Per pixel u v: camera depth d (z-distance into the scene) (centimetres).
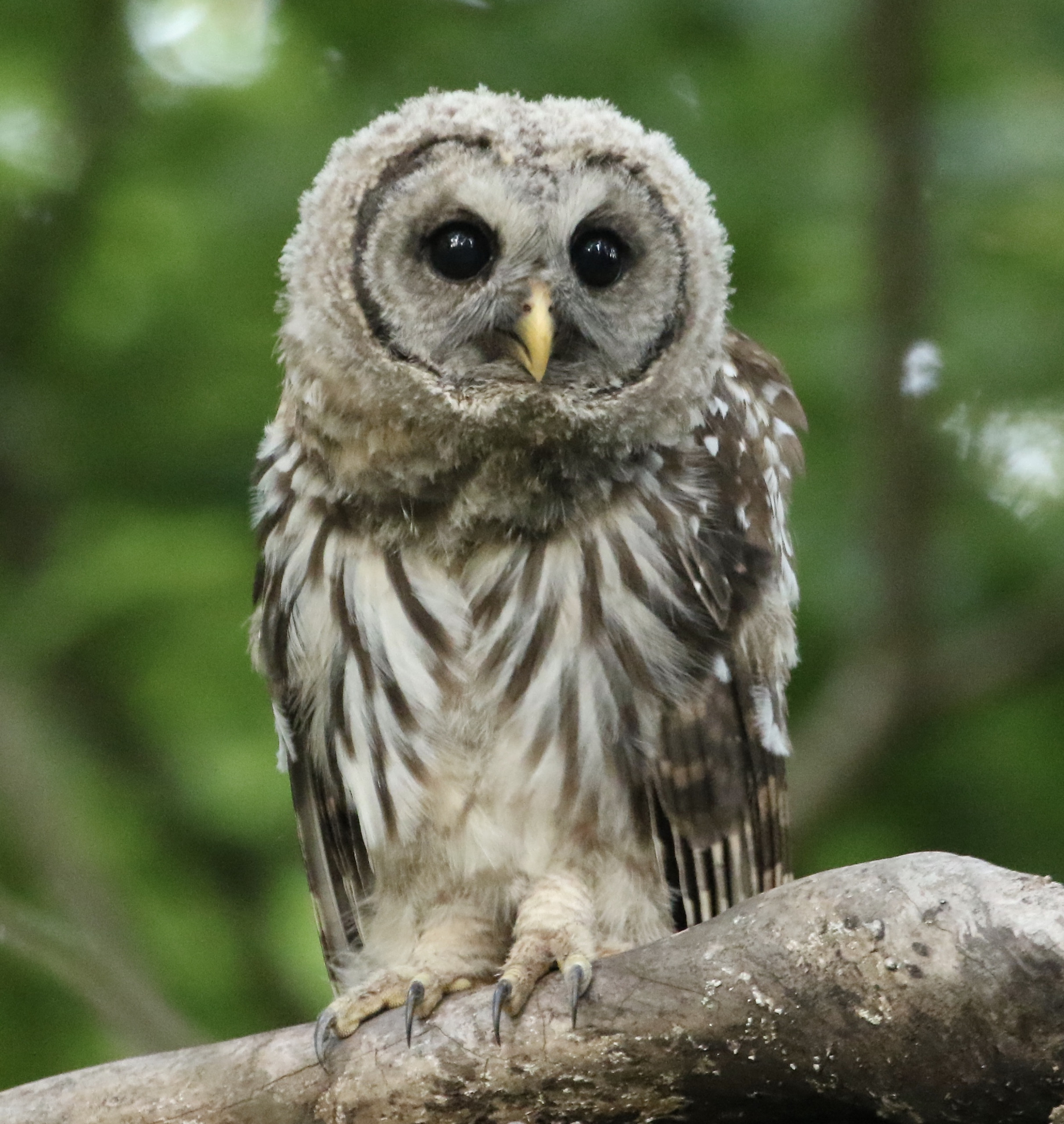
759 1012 639
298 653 838
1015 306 1236
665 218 834
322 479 815
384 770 814
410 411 796
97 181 1331
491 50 1284
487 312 802
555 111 840
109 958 1123
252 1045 690
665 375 819
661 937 810
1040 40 1255
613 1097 664
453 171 817
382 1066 676
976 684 1191
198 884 1270
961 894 620
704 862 823
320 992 1227
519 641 796
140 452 1281
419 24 1333
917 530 1187
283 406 855
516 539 798
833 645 1219
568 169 816
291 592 830
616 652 802
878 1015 622
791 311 1257
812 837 1177
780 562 869
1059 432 1255
